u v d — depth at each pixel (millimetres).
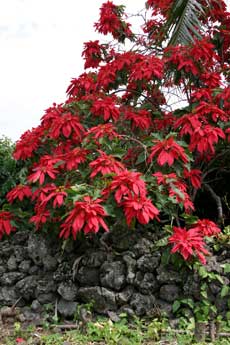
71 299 4496
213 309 4074
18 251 4984
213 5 6078
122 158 4578
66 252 4707
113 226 4543
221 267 4215
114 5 6000
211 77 4977
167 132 5125
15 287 4836
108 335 3926
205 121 4473
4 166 6047
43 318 4449
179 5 5125
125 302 4359
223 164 5422
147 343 3875
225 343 3781
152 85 5273
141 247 4457
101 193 3840
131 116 4805
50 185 4297
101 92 5141
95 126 4820
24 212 4820
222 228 5301
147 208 3693
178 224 4633
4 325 4426
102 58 5969
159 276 4320
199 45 4859
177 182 4227
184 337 3891
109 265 4441
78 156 4289
